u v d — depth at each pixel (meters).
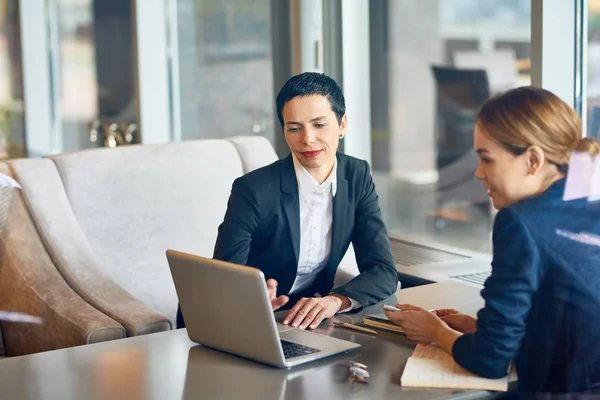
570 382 1.38
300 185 1.99
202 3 3.56
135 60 3.55
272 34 3.35
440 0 3.29
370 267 2.07
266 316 1.45
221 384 1.40
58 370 1.50
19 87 4.73
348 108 3.23
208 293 1.55
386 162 3.39
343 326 1.76
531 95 1.43
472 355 1.39
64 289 2.29
